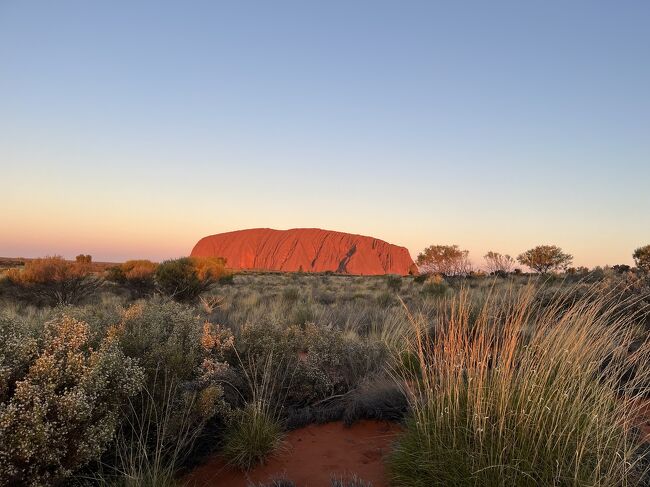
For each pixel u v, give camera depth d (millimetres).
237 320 9438
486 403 3260
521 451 2965
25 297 15711
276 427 4133
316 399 5234
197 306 13539
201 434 4012
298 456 3938
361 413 4699
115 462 3400
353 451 4004
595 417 2971
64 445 2887
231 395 4812
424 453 3193
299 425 4586
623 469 2906
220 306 12891
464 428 3229
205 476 3637
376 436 4281
